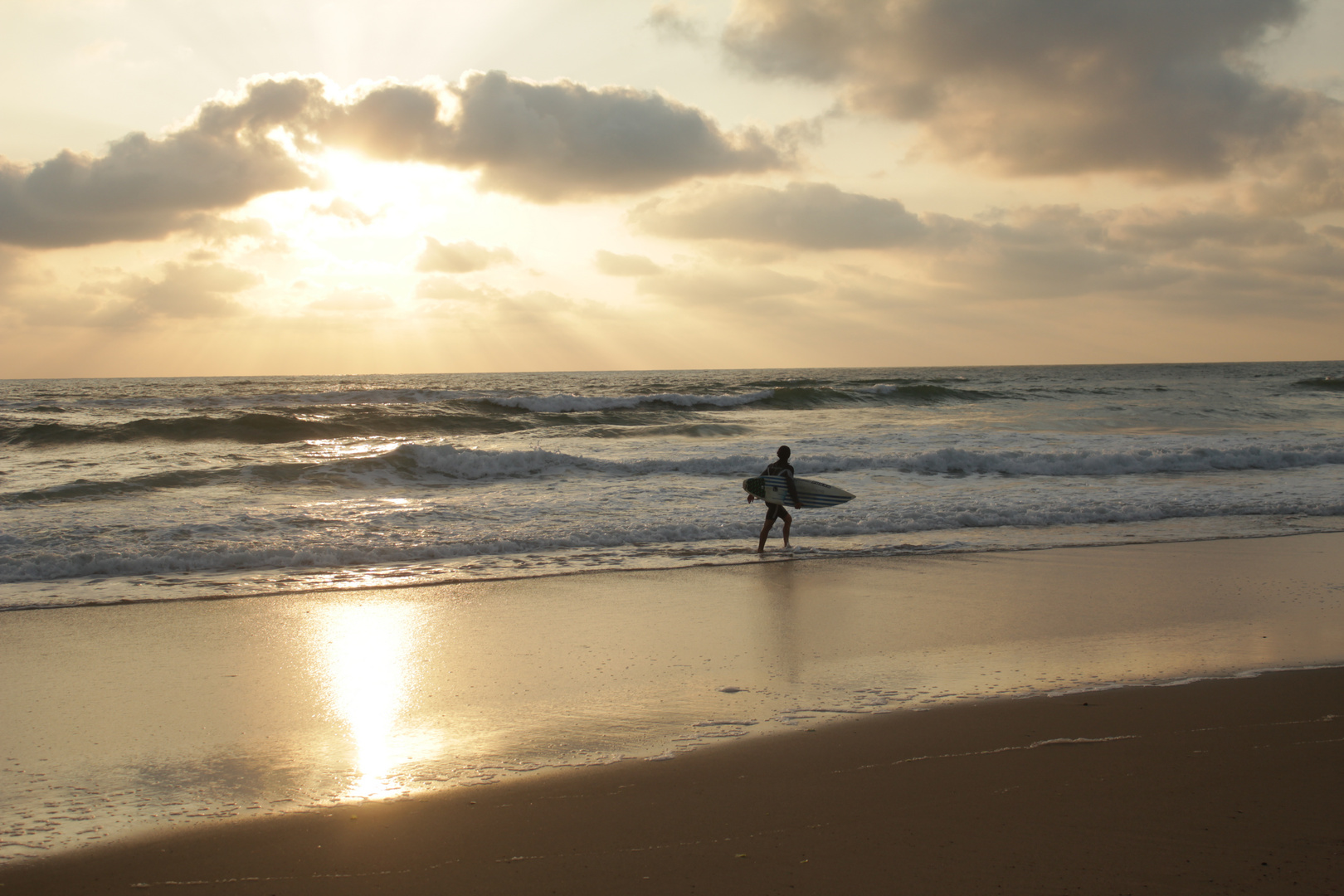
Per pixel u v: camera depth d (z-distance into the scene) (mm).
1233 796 3715
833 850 3266
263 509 12180
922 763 4125
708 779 3988
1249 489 14227
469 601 7676
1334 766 4035
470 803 3773
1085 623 6852
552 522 11531
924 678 5504
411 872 3178
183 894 3057
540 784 3965
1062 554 9703
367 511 12133
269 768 4203
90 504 12750
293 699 5223
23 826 3590
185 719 4883
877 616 7102
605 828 3508
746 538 10898
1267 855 3176
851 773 4023
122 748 4461
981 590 8055
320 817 3662
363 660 5984
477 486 14805
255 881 3137
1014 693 5176
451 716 4906
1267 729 4516
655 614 7227
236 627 6848
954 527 11555
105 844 3438
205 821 3635
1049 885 2971
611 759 4250
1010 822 3480
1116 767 4047
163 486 14266
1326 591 7895
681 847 3324
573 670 5734
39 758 4328
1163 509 12367
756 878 3068
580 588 8188
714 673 5656
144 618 7105
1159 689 5215
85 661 5973
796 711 4910
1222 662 5762
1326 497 13352
